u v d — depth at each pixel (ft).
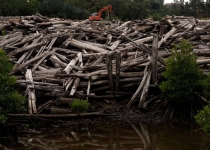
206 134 30.78
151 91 39.45
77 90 38.63
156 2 247.91
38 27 63.36
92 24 73.51
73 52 49.24
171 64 35.01
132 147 28.22
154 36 38.91
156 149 27.63
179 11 194.70
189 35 54.08
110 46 51.13
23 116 32.68
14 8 136.46
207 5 192.03
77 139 29.91
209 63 41.22
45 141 29.27
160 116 35.83
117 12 168.86
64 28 62.23
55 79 39.04
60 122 33.71
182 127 33.14
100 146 28.40
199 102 35.37
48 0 162.50
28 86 37.01
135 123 34.32
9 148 27.43
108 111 36.65
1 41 53.21
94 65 41.57
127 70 41.63
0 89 28.50
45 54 46.03
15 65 42.80
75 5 180.24
